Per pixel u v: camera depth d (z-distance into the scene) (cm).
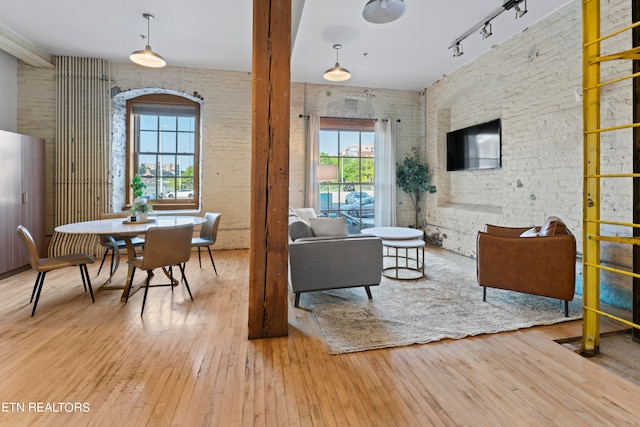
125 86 523
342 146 650
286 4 228
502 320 264
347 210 659
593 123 221
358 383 180
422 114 659
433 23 389
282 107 230
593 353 220
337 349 216
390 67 536
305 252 288
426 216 652
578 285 338
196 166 579
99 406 159
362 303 304
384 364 200
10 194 394
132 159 557
